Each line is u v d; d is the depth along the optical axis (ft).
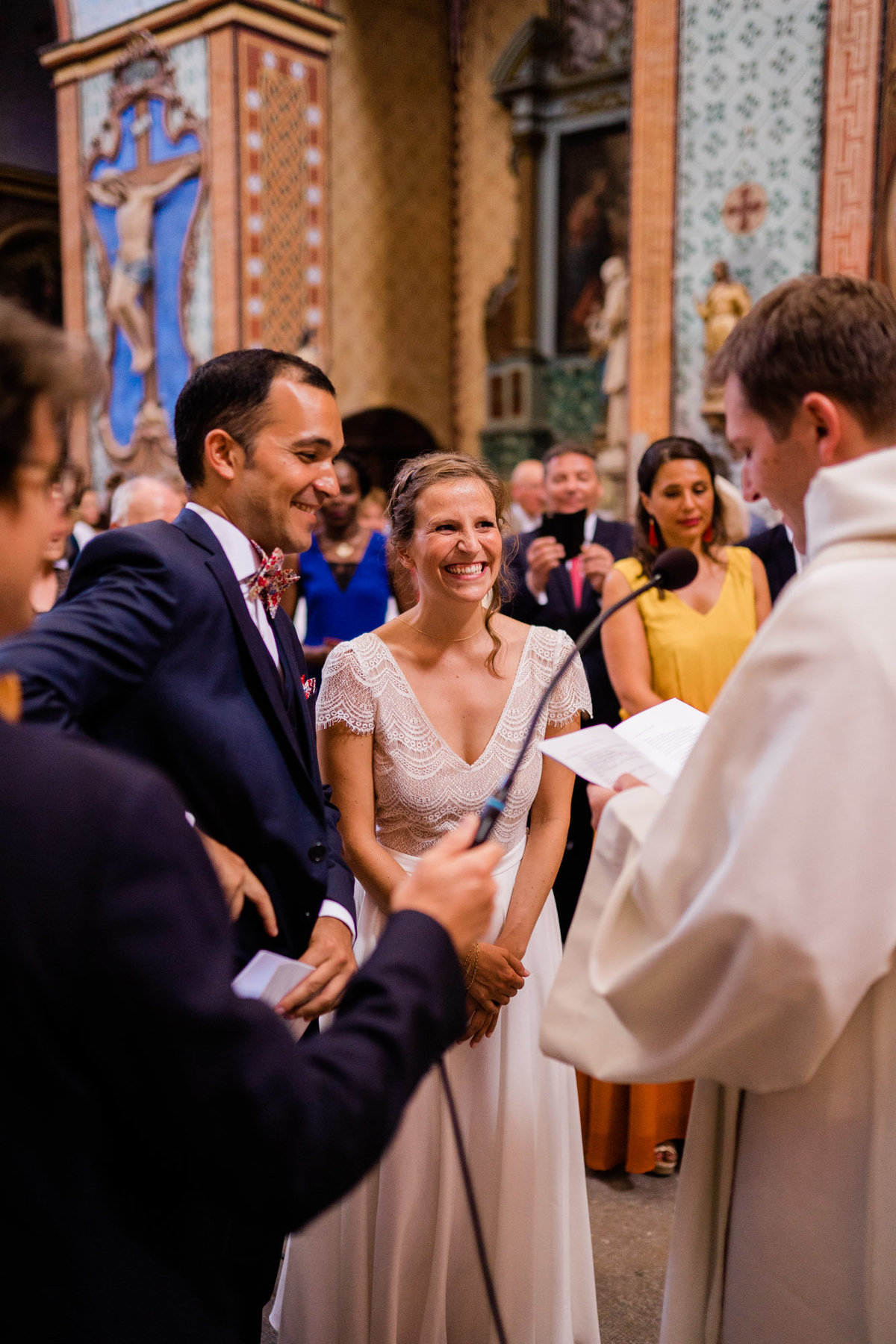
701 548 10.21
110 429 35.32
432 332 39.47
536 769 6.63
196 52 31.48
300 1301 6.24
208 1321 2.94
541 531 13.15
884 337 3.78
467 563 6.37
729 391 4.16
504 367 38.99
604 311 36.40
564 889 10.95
